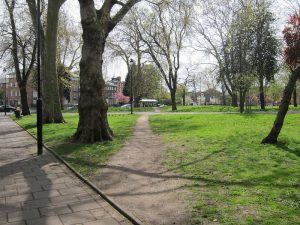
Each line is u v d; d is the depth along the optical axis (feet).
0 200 22.94
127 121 86.43
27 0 86.12
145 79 222.07
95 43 46.50
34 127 75.56
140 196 22.43
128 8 50.90
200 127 64.39
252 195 21.07
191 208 19.53
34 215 19.89
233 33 128.36
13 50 124.67
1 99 334.24
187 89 280.51
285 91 39.96
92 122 47.03
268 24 133.08
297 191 21.49
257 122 71.31
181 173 27.81
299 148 36.47
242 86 118.01
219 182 24.48
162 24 151.74
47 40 79.30
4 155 41.14
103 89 47.78
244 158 32.32
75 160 35.32
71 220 18.98
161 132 57.52
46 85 80.53
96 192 24.29
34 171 31.71
